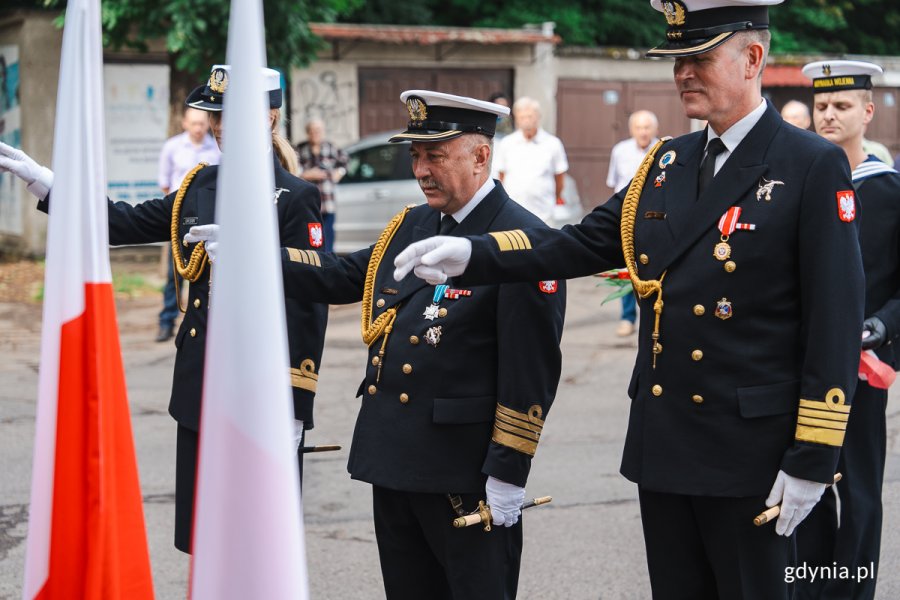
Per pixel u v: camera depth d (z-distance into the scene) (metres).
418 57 23.17
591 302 16.16
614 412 9.90
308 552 6.57
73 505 3.14
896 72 28.11
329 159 16.59
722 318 3.74
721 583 3.89
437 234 4.41
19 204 20.27
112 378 3.16
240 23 2.34
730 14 3.71
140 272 18.53
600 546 6.67
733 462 3.74
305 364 4.98
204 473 2.38
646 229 3.94
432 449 4.23
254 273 2.35
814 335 3.65
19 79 19.94
